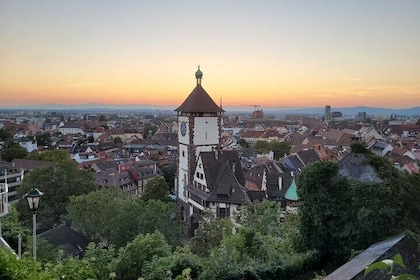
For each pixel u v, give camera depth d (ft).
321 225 103.81
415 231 96.68
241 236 103.76
